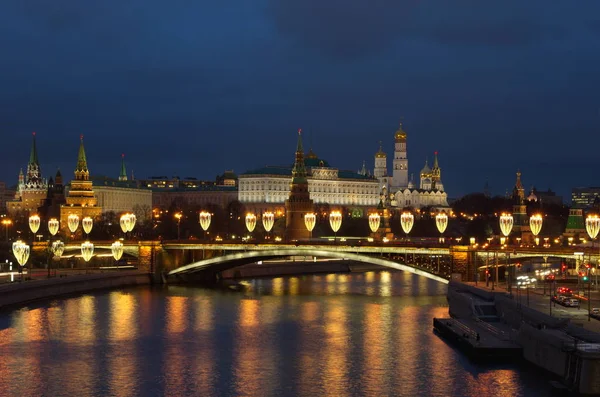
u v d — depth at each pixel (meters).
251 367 169.88
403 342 189.50
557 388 144.38
